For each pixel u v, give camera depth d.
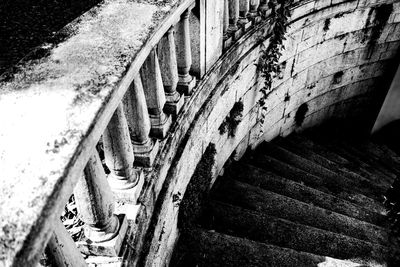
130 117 2.51
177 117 3.31
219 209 4.78
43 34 4.07
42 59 1.91
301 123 8.95
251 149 7.23
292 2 5.89
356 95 9.39
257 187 5.60
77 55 1.94
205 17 3.55
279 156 7.48
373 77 9.08
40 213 1.18
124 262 2.28
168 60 2.93
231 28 4.75
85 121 1.51
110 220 2.23
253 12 5.25
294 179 6.73
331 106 9.30
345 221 5.09
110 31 2.16
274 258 3.81
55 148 1.39
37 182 1.26
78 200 1.99
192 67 3.86
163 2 2.51
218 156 5.43
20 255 1.09
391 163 9.20
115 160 2.30
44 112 1.55
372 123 9.96
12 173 1.29
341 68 8.37
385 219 5.59
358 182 7.23
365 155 9.47
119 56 1.94
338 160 8.32
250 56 5.31
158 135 3.06
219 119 4.82
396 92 9.18
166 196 2.97
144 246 2.57
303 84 7.91
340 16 7.18
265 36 5.60
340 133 9.93
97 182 1.92
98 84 1.73
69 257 1.72
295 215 5.16
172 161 3.22
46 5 4.66
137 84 2.31
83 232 2.34
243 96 5.66
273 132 8.05
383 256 4.36
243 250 3.88
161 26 2.36
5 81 1.74
